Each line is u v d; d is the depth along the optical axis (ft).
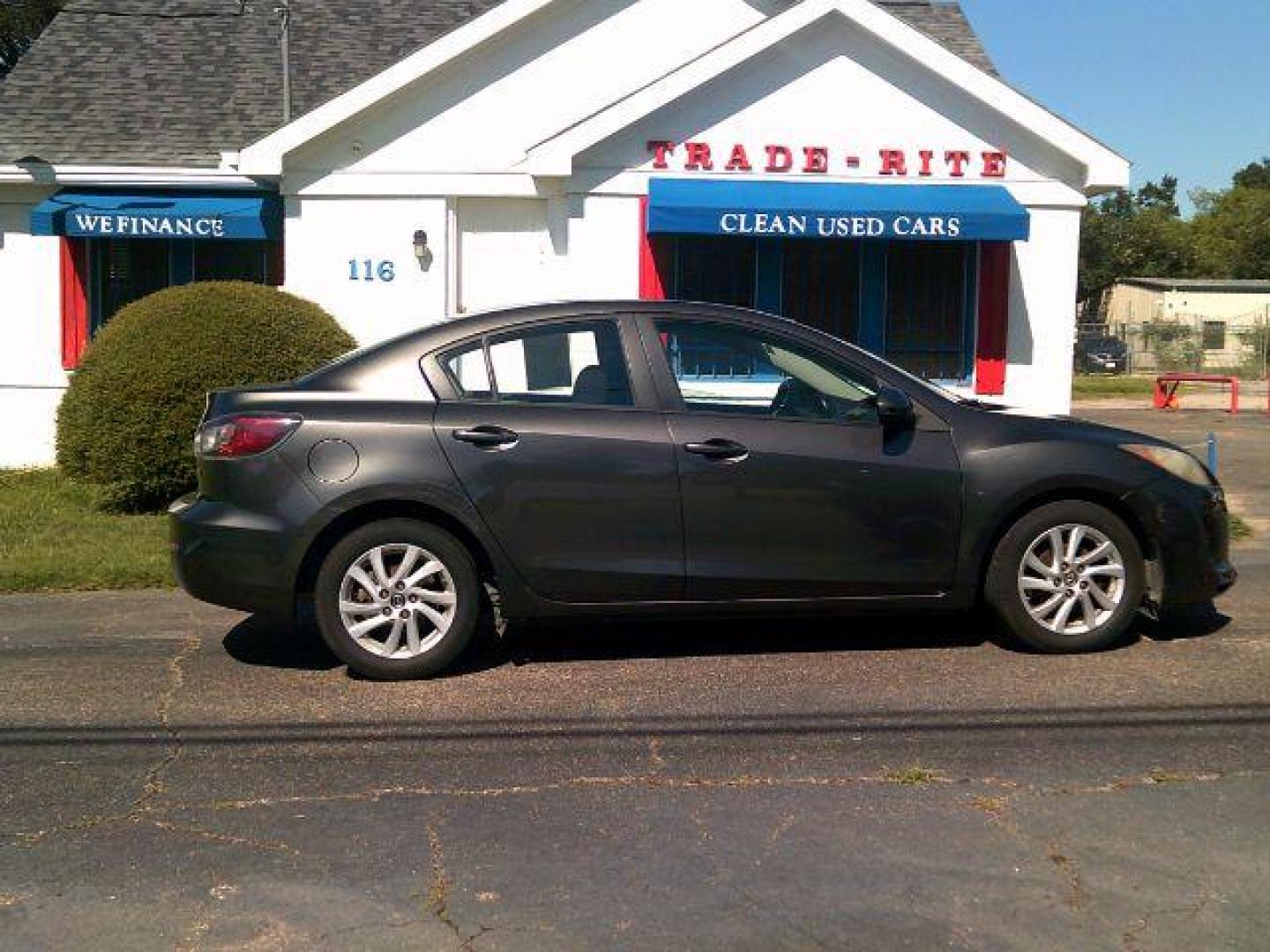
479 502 19.80
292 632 23.41
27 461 45.50
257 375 34.27
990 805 15.33
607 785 16.03
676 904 12.96
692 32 44.39
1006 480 20.54
